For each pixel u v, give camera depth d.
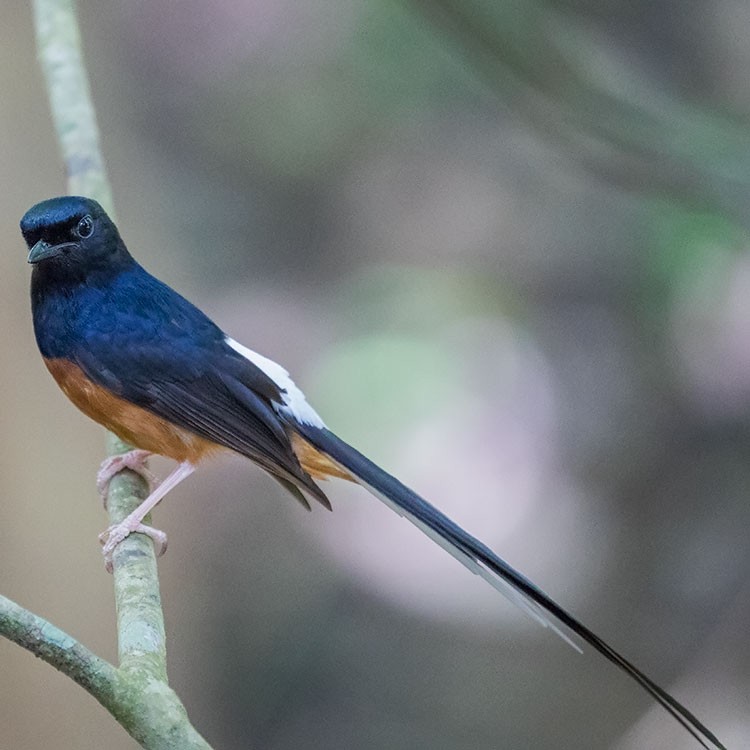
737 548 14.23
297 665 14.14
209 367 7.93
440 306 14.37
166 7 14.29
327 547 14.45
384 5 13.20
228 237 15.57
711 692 13.43
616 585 14.48
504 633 14.55
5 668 9.55
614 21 13.66
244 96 14.80
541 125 9.30
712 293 11.45
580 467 14.37
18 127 10.26
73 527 10.10
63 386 8.07
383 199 15.49
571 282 14.67
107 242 7.89
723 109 10.02
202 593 12.36
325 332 14.85
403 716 14.02
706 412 14.24
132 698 5.00
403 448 13.38
